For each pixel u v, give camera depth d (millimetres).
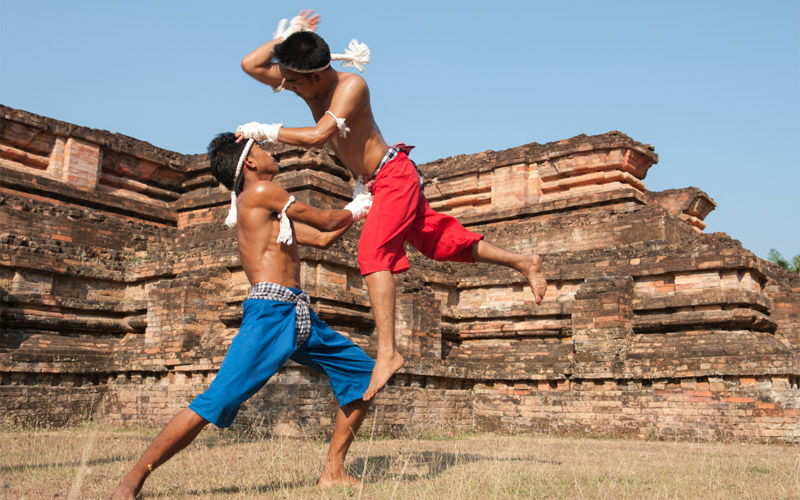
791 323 21406
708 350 18875
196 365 18734
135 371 20578
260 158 7941
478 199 27359
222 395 7027
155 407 19281
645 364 19203
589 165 24797
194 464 10188
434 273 23406
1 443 13188
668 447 15672
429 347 20500
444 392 20312
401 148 7973
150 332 20469
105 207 24766
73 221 22953
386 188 7770
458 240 8258
